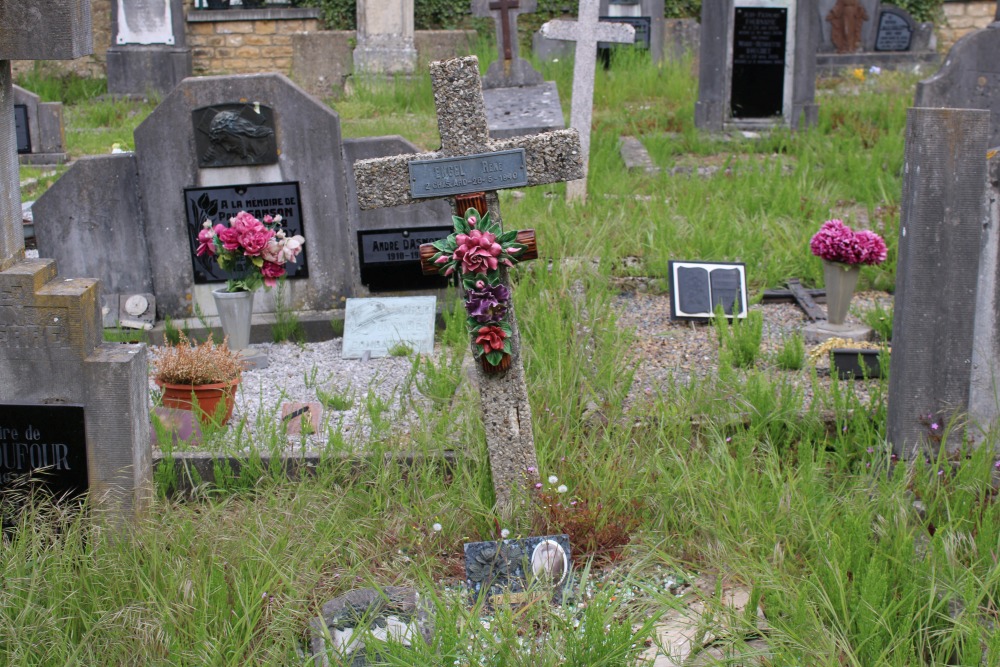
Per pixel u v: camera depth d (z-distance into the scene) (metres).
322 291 7.06
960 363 4.43
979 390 4.54
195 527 4.06
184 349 5.29
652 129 12.02
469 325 4.25
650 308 7.05
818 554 3.74
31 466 4.30
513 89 11.55
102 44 16.72
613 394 5.17
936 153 4.27
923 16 18.33
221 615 3.53
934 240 4.33
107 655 3.42
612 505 4.30
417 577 3.90
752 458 4.57
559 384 5.12
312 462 4.76
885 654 3.20
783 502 4.12
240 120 6.75
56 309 4.16
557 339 5.64
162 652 3.41
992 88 9.89
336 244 7.00
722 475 4.29
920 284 4.38
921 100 9.99
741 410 5.02
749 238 7.79
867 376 5.50
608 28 9.38
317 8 16.80
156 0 15.74
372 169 4.30
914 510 4.09
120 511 4.31
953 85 9.92
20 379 4.23
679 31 16.84
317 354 6.64
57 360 4.20
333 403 5.64
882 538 3.80
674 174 10.12
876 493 4.21
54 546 3.80
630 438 4.78
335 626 3.53
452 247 4.26
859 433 4.70
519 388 4.32
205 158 6.82
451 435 4.95
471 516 4.27
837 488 4.37
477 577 3.90
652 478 4.49
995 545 3.80
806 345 6.30
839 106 12.48
